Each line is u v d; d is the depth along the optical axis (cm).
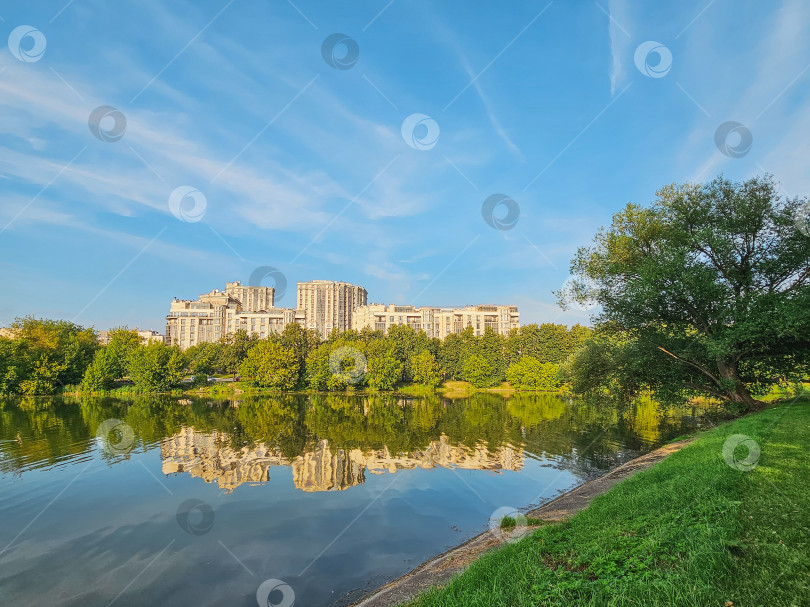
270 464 2634
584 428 3800
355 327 16275
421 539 1505
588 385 2753
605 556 730
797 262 2267
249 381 8638
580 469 2403
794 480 920
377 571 1274
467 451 2958
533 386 9425
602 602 575
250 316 15762
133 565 1332
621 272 2567
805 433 1421
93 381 7825
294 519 1705
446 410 5669
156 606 1105
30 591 1187
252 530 1598
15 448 3138
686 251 2255
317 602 1107
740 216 2350
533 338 11219
